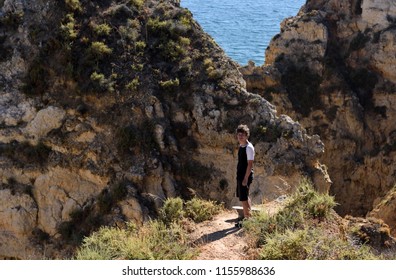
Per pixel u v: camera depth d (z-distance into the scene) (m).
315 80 39.06
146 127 21.27
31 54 22.59
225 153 21.72
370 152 37.38
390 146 37.06
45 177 21.03
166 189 20.56
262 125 22.00
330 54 40.00
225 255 13.29
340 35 40.59
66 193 20.89
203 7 150.50
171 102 22.12
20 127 21.61
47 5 23.45
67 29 22.77
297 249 12.74
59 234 20.45
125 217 19.69
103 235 14.50
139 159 20.73
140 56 22.81
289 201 14.90
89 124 21.45
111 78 21.98
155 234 14.17
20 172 21.19
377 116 38.41
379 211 24.36
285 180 21.11
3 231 20.95
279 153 21.50
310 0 42.88
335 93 38.53
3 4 23.80
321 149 21.94
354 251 12.88
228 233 14.46
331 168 37.34
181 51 23.19
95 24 23.25
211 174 21.42
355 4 40.56
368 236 14.09
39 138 21.39
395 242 14.24
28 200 20.94
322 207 14.50
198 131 21.86
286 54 40.25
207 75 22.69
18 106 21.89
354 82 39.41
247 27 112.19
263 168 21.36
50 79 22.19
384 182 36.50
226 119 21.97
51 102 21.81
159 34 23.64
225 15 132.88
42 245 20.45
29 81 22.17
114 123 21.39
